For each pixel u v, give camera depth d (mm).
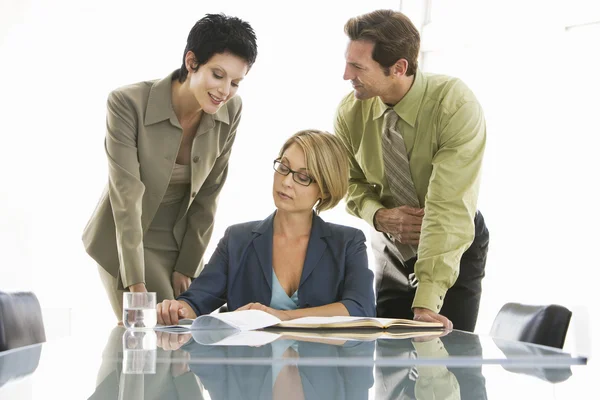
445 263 2016
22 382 664
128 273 2186
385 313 2574
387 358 873
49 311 3754
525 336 1447
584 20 3729
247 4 3994
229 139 2443
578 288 3691
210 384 647
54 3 3814
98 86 3846
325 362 821
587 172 3727
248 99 4012
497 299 3941
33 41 3783
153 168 2270
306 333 1333
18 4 3752
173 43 3883
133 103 2221
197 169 2322
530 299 3828
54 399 569
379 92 2215
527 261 3865
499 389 644
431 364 826
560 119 3818
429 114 2223
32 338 1564
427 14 4391
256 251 1808
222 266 1845
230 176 3998
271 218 1845
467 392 623
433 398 586
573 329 3623
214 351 952
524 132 3930
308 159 1793
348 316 1611
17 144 3754
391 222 2295
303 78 4043
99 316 3820
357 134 2416
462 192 2098
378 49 2129
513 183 3943
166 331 1377
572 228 3748
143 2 3873
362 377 700
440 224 2043
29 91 3771
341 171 1829
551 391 639
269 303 1789
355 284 1766
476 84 4148
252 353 923
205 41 2123
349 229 1849
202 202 2457
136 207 2203
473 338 1252
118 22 3861
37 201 3777
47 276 3777
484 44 4109
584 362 871
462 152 2139
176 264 2436
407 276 2492
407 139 2266
